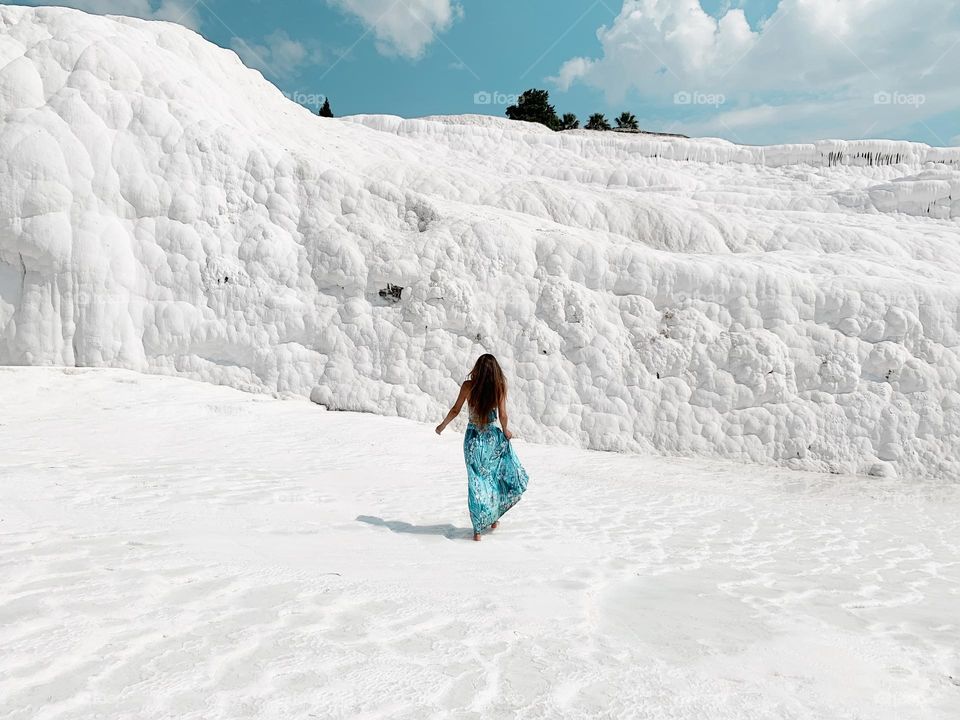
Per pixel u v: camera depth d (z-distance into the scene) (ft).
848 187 69.46
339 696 7.28
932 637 10.59
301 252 41.57
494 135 82.12
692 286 39.04
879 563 16.55
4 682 7.00
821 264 42.32
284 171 43.50
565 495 23.49
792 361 36.24
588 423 36.78
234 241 40.98
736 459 34.94
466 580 12.12
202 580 10.80
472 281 40.11
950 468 32.81
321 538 14.47
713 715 7.45
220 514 15.76
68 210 38.42
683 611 11.12
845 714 7.66
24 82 40.68
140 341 38.96
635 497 24.17
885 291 36.88
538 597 11.39
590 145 82.28
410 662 8.32
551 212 50.26
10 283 37.91
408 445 29.96
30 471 18.15
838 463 33.81
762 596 12.53
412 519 17.39
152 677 7.36
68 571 10.64
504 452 16.83
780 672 8.75
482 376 16.67
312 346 39.65
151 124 41.73
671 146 81.15
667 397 36.86
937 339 35.53
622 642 9.52
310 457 25.40
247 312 39.63
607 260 40.50
